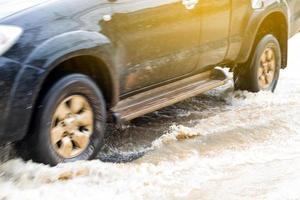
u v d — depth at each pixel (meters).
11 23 4.30
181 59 5.91
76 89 4.71
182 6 5.75
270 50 7.51
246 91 7.44
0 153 4.62
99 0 4.88
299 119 6.40
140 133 5.91
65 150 4.68
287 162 5.04
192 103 7.14
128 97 5.52
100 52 4.79
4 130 4.23
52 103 4.50
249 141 5.65
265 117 6.47
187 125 6.17
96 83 5.08
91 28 4.75
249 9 6.84
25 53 4.26
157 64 5.59
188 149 5.39
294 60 9.74
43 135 4.47
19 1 4.68
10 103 4.19
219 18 6.35
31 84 4.26
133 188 4.41
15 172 4.43
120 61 5.11
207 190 4.42
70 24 4.59
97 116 4.95
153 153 5.29
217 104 7.13
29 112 4.31
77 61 4.81
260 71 7.40
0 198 4.05
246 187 4.47
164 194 4.33
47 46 4.36
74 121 4.75
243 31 6.82
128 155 5.25
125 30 5.09
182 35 5.82
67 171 4.52
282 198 4.23
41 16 4.44
